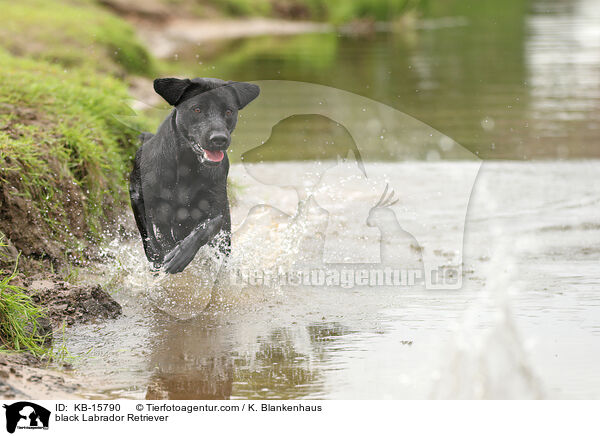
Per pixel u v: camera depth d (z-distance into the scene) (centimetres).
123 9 3872
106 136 1221
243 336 786
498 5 6297
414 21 5012
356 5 4869
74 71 1603
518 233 1145
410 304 877
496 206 1276
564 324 797
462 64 3050
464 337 606
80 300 841
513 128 1920
